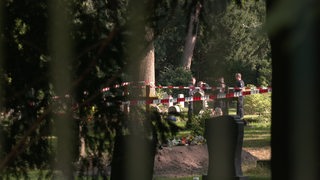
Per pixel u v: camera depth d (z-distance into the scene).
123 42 10.53
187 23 10.03
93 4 11.36
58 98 11.35
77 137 11.72
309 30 3.05
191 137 25.39
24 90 11.24
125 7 10.80
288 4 2.97
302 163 3.61
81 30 11.13
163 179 20.30
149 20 10.16
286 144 5.98
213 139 14.99
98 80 11.25
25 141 11.19
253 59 57.41
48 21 11.19
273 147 6.20
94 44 10.98
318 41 3.35
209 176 15.05
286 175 5.94
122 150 11.96
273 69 6.02
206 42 9.67
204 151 24.25
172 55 70.62
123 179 11.96
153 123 12.14
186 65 67.75
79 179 11.92
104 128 11.82
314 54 3.26
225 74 9.40
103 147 11.95
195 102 34.44
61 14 11.18
